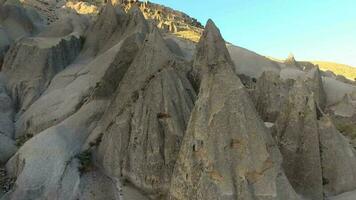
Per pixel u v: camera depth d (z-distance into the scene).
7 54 43.28
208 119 22.59
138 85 29.58
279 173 22.19
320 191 26.61
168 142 26.62
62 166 27.78
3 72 41.69
